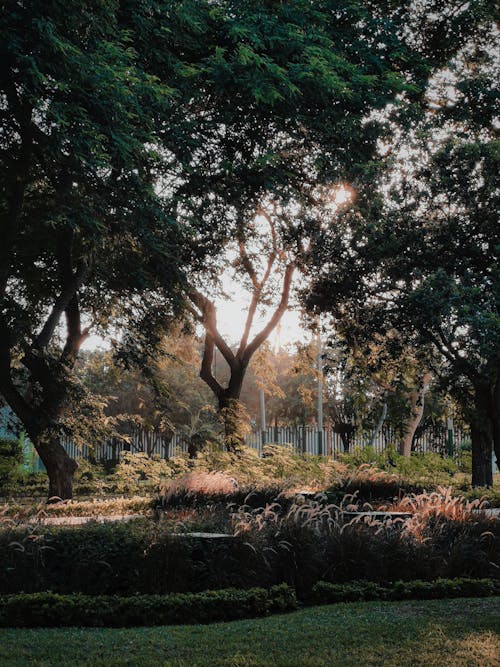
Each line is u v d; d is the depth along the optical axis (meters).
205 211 21.61
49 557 8.78
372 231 17.16
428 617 8.00
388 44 18.36
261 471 23.59
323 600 9.05
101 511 17.50
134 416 25.17
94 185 17.16
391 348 18.08
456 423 26.86
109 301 23.16
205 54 16.64
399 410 28.12
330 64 15.97
